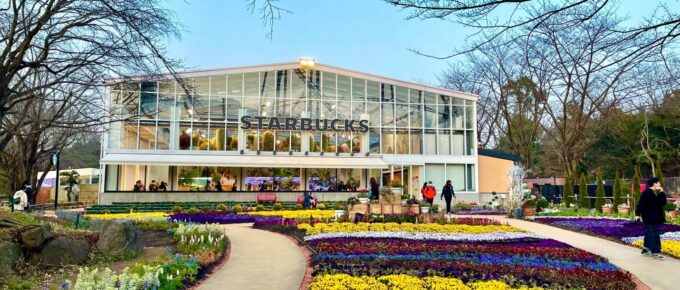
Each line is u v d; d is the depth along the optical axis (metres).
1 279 8.38
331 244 12.73
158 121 32.53
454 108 38.44
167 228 17.19
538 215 24.53
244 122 33.88
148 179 31.58
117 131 31.59
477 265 9.81
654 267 10.49
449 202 25.25
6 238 9.80
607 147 46.69
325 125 35.47
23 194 20.91
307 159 33.84
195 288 8.12
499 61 48.88
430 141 37.53
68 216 18.86
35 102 18.97
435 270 9.30
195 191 31.72
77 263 10.24
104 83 12.15
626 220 20.17
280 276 9.20
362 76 36.62
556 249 12.28
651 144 39.91
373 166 33.41
